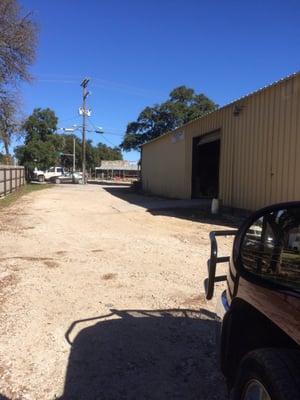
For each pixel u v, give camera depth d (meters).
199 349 4.94
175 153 29.50
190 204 22.52
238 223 15.48
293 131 13.84
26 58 30.72
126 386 4.21
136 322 5.74
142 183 40.41
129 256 9.74
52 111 62.38
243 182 17.38
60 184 54.81
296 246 2.95
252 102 16.62
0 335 5.34
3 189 27.34
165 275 8.07
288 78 13.92
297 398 2.34
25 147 60.34
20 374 4.41
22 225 14.48
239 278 3.37
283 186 14.39
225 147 19.41
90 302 6.54
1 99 31.28
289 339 3.00
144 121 57.09
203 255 9.86
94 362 4.67
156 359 4.72
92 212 18.86
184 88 55.28
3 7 28.67
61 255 9.84
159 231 13.54
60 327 5.59
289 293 2.77
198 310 6.18
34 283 7.50
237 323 3.37
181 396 4.03
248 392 2.76
